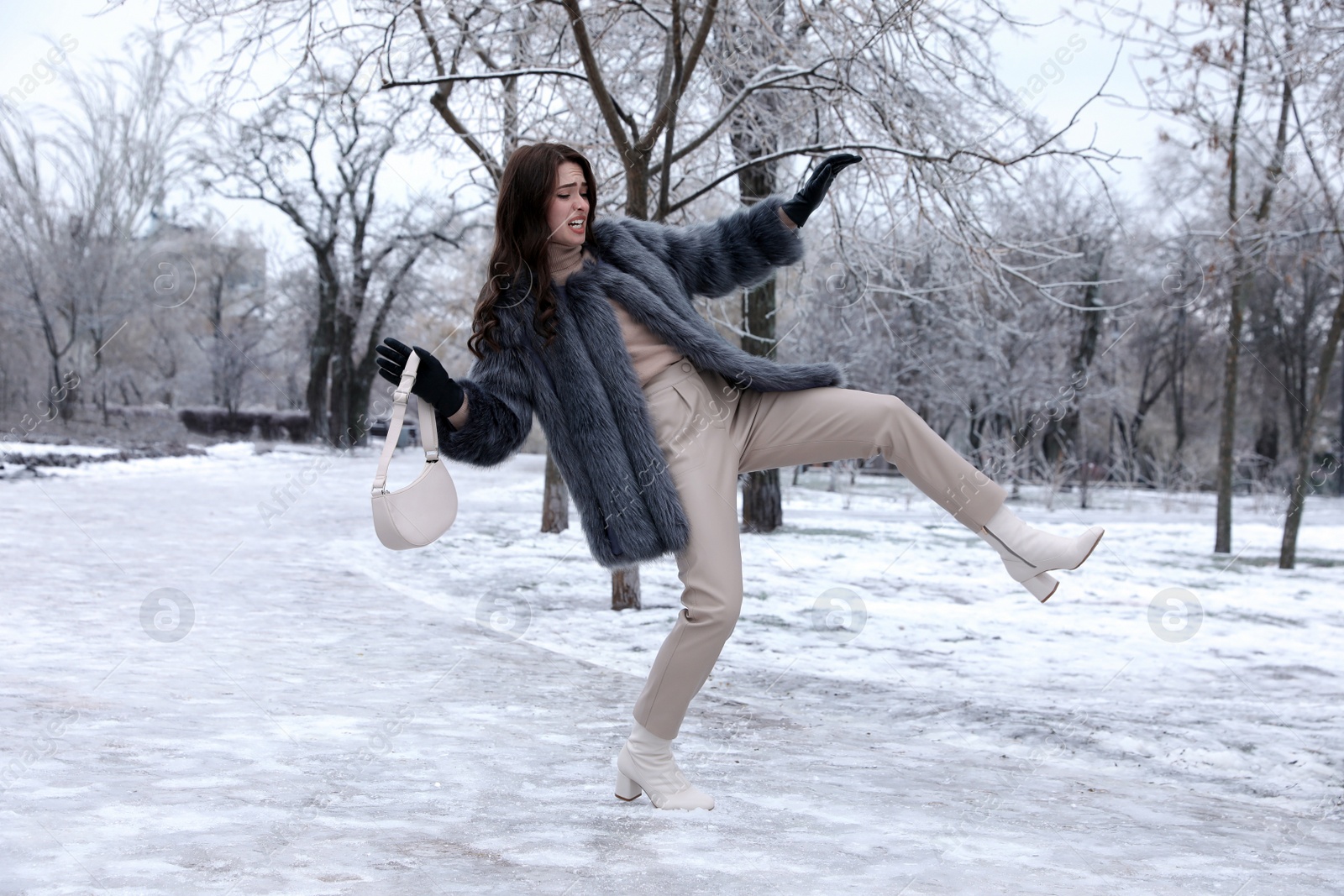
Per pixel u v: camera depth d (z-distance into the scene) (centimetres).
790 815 266
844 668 589
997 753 402
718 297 293
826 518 1681
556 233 258
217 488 1731
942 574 1039
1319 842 284
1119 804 323
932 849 238
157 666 457
